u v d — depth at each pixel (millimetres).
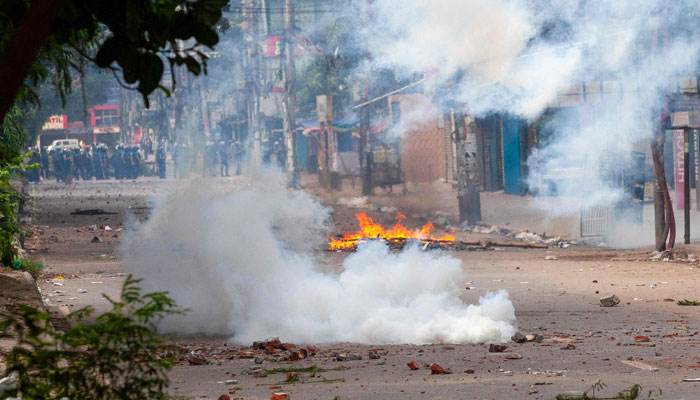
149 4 6371
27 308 7098
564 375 13602
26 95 8125
